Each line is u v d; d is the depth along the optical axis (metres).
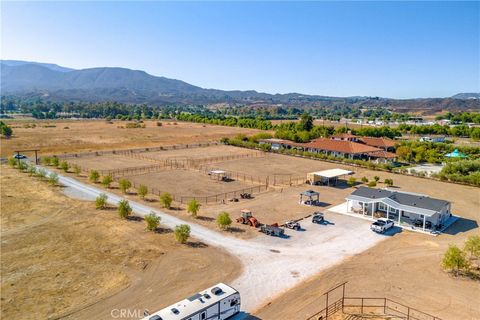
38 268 32.09
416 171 81.62
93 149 105.69
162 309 24.89
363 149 97.56
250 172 78.12
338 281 31.55
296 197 58.88
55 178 62.03
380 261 35.69
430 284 31.36
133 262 33.69
